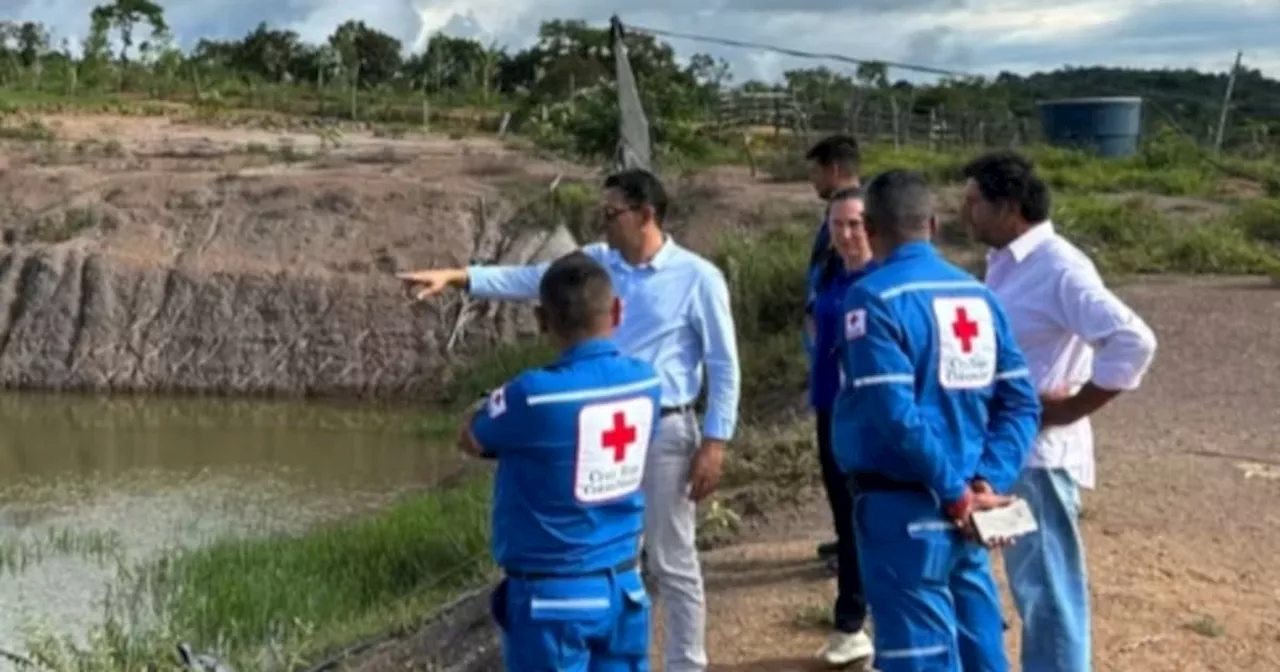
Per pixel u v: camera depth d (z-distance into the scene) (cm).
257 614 1212
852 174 729
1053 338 563
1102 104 3656
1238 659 718
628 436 522
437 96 6294
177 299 3039
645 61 3778
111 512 1802
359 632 1082
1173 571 848
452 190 3262
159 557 1515
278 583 1280
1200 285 1902
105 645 980
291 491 1939
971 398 516
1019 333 565
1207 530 926
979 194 570
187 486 1978
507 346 2766
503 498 524
